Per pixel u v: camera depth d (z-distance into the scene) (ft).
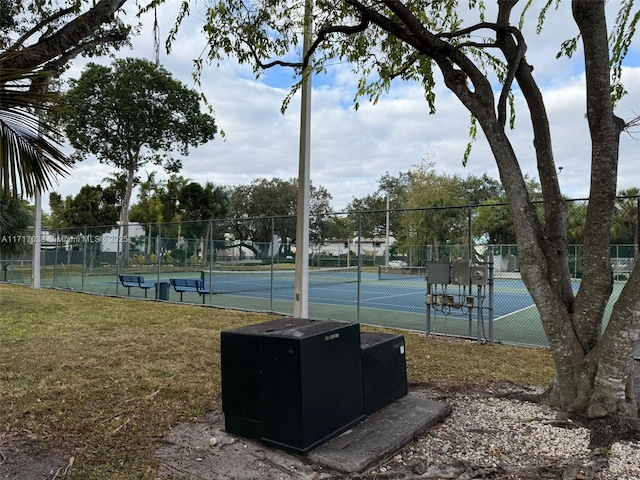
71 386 17.12
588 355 13.78
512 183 14.52
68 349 23.40
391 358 15.17
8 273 74.79
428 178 120.78
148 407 15.14
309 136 28.63
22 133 12.21
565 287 14.88
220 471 10.82
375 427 12.93
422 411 14.19
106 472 10.73
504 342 27.48
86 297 50.34
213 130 126.41
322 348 12.05
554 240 15.14
